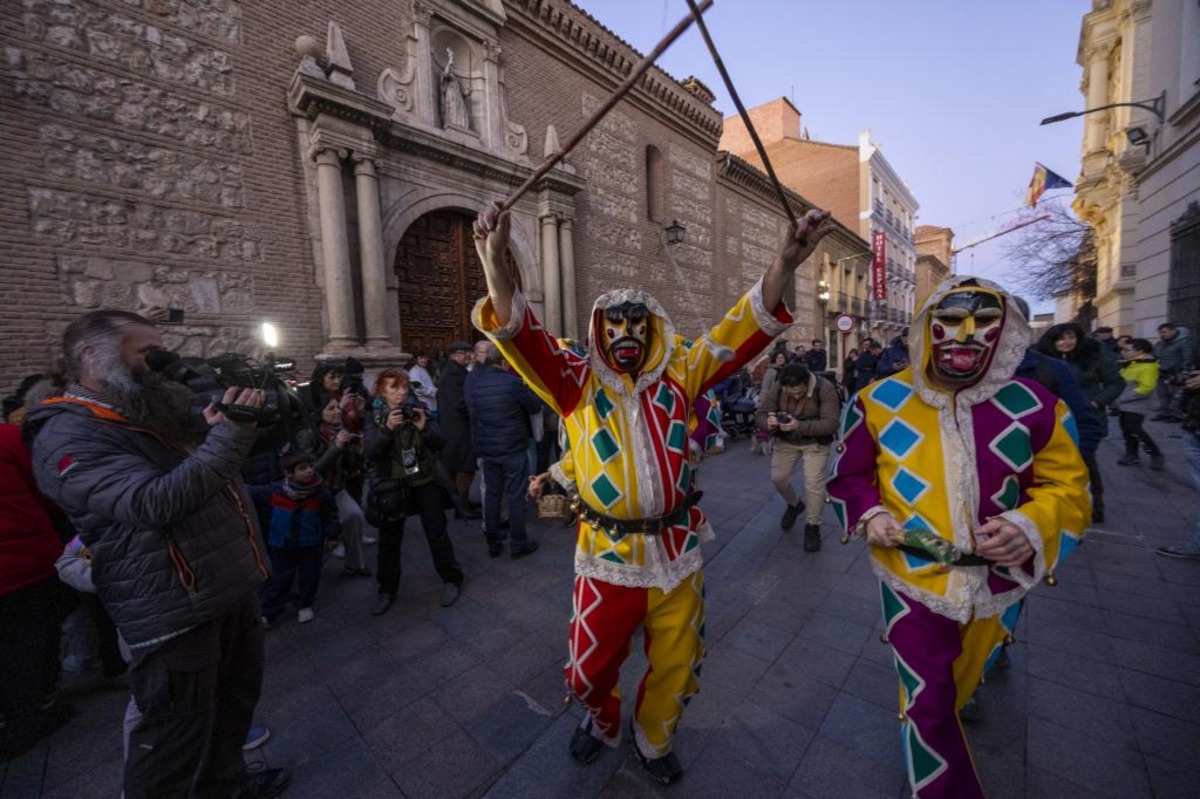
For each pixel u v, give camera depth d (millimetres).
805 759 1930
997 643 1504
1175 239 8156
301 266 6172
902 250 31172
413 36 7121
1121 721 2039
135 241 5059
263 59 5859
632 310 1595
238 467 1441
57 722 2299
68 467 1350
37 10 4539
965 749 1385
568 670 1767
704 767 1907
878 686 2334
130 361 1476
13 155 4426
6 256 4391
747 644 2699
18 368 4438
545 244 8906
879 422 1615
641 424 1646
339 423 4090
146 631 1432
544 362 1615
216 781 1745
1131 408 5695
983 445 1456
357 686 2469
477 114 8117
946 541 1438
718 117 13016
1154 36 8977
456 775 1923
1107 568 3338
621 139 10641
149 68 5133
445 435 4953
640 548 1641
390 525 3174
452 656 2701
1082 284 20328
